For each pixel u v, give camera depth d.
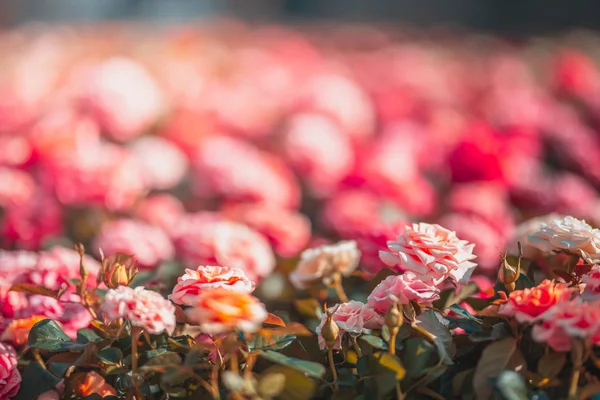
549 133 4.35
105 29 10.23
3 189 2.93
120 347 1.52
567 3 16.91
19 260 1.87
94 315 1.56
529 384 1.35
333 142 3.66
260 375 1.36
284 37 9.31
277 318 1.44
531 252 1.91
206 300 1.22
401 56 7.46
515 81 6.37
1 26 14.68
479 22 18.39
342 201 3.06
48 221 2.90
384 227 2.25
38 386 1.50
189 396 1.44
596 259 1.51
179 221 3.09
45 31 9.59
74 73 5.29
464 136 3.58
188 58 6.48
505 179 3.46
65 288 1.59
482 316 1.50
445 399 1.39
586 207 3.44
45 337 1.50
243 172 3.21
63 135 3.04
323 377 1.45
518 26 16.80
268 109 4.48
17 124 3.89
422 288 1.47
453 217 2.97
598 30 12.70
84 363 1.50
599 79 6.11
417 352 1.36
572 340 1.25
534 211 3.46
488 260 2.63
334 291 1.97
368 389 1.35
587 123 5.29
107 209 3.04
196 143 3.88
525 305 1.31
